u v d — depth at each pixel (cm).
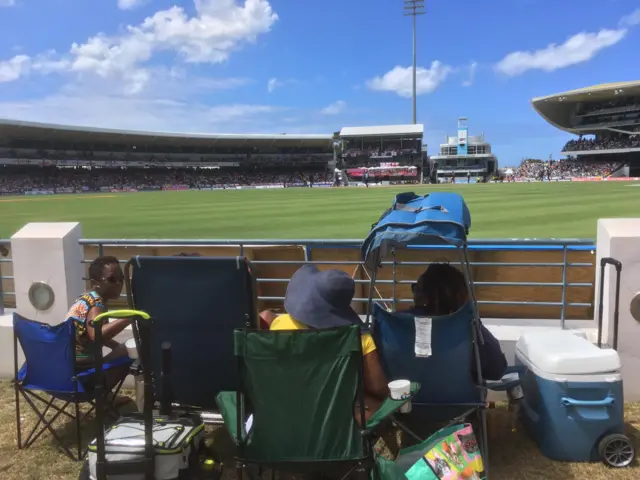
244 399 251
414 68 8344
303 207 2559
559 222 1546
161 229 1681
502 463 319
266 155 8888
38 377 334
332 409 244
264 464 248
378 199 3188
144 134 7081
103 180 6894
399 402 260
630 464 313
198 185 7356
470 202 2475
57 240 459
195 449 280
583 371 311
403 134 8481
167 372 287
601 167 7169
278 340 240
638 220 397
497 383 309
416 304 327
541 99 7850
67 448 342
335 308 279
